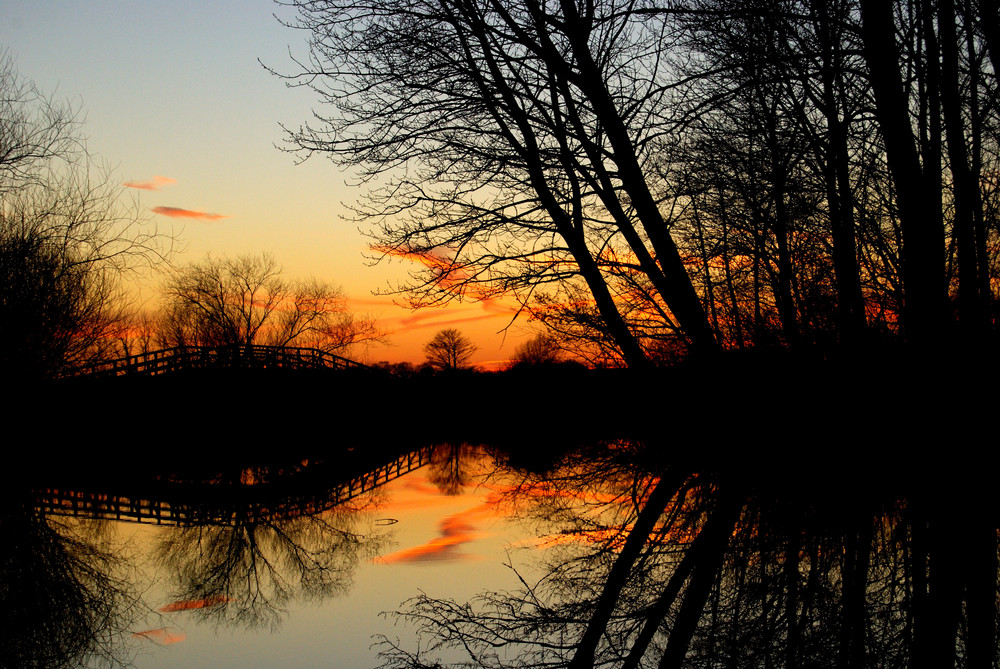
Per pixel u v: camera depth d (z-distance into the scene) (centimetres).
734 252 1275
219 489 1565
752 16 1002
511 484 1328
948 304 972
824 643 493
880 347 1084
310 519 1130
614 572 687
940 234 963
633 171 1226
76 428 2077
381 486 1491
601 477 1275
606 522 902
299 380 2580
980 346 1002
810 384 1127
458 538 895
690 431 1303
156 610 664
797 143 1189
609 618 583
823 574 620
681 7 1063
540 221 1310
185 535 1041
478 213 1302
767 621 533
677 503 962
